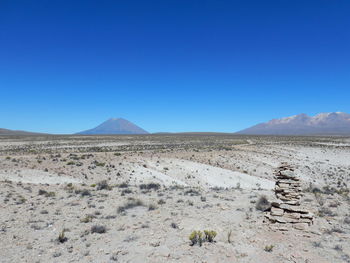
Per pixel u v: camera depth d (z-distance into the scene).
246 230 9.97
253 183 33.00
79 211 12.76
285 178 12.22
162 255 7.93
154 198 15.90
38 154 43.69
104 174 29.45
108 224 10.80
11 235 9.41
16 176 25.34
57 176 27.05
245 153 53.59
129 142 88.19
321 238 9.18
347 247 8.43
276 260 7.64
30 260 7.60
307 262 7.49
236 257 7.82
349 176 40.00
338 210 12.57
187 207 13.49
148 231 9.94
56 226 10.49
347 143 92.06
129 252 8.15
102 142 86.06
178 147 64.44
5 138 101.94
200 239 8.79
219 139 109.56
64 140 94.44
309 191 18.20
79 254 8.01
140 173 31.25
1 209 12.59
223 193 17.73
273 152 59.53
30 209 12.83
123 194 16.84
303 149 67.38
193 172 34.50
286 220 10.52
